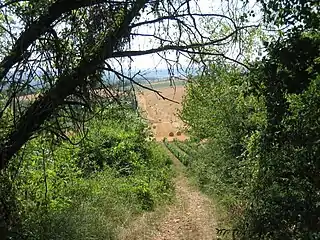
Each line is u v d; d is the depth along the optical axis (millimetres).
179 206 13164
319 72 5441
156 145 23656
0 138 5922
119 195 11805
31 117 5828
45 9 5527
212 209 12109
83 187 10680
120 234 9133
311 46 5406
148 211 11836
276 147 6477
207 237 9766
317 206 6258
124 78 6059
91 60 5828
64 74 5801
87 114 6496
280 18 5387
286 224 6668
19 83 5598
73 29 5855
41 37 5660
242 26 5973
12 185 6852
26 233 6910
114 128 16641
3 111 5715
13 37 5625
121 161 15453
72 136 6805
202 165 17156
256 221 7289
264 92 5793
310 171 6199
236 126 12625
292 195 6602
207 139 17953
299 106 5918
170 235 10117
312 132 5871
